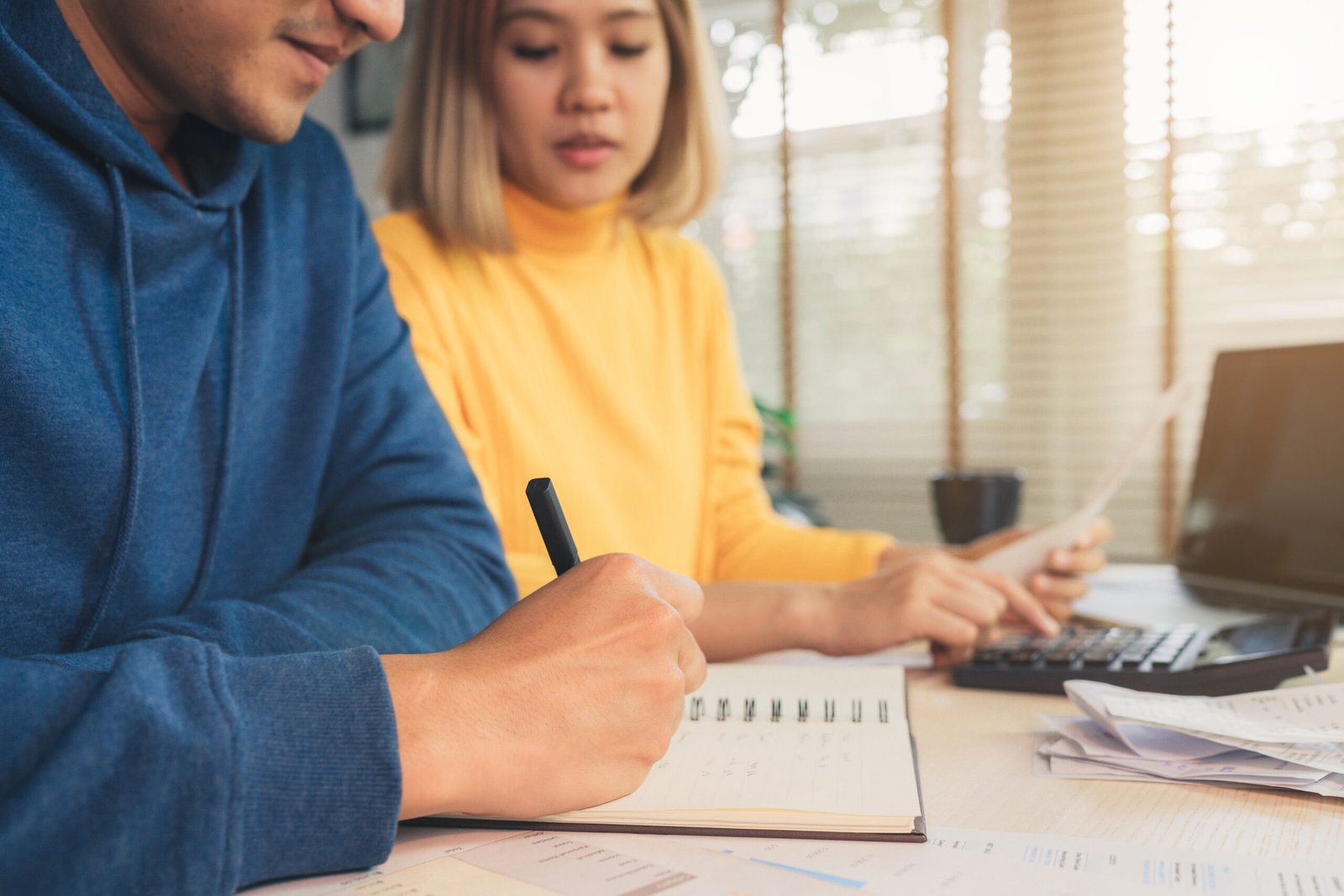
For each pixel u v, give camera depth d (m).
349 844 0.43
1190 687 0.72
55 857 0.37
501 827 0.49
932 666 0.89
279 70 0.64
